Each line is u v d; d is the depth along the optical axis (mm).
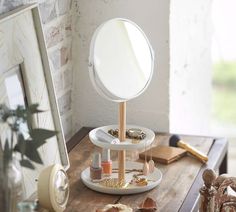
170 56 2041
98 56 1611
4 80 1563
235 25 3115
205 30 2492
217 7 3039
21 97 1626
